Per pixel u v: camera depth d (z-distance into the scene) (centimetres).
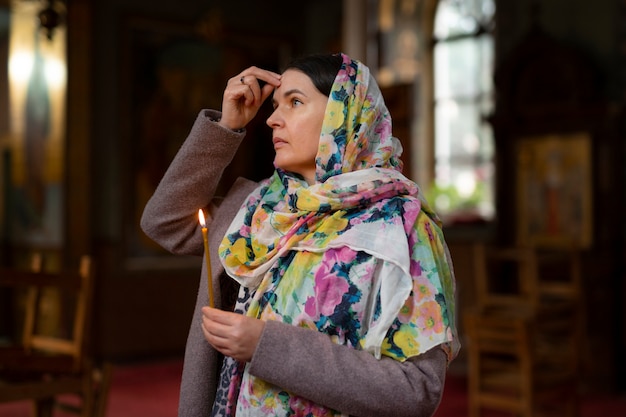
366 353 128
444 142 799
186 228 159
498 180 684
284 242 137
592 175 631
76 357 322
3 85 841
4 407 554
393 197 138
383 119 144
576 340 460
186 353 150
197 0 812
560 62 650
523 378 414
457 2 797
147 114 780
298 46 891
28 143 788
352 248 132
